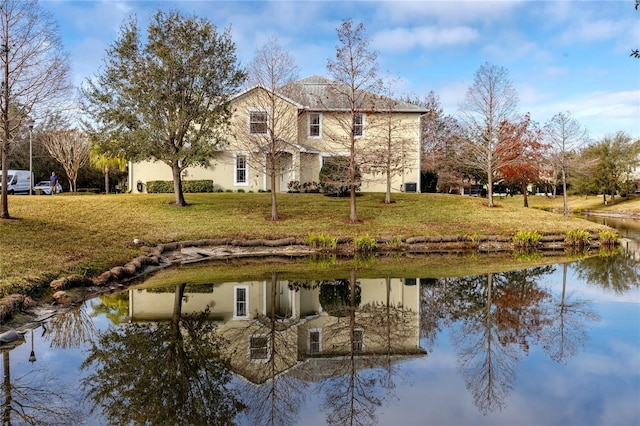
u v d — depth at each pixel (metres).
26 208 19.11
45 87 15.29
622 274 13.63
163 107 20.41
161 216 20.12
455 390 5.62
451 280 12.73
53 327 8.05
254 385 5.87
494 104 26.33
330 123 29.11
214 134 21.83
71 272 10.98
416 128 30.02
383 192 29.06
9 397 5.32
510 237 20.02
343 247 18.56
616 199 49.78
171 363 6.53
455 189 47.12
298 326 8.53
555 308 9.66
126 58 20.17
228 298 10.61
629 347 7.11
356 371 6.36
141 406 5.16
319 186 27.30
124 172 48.12
